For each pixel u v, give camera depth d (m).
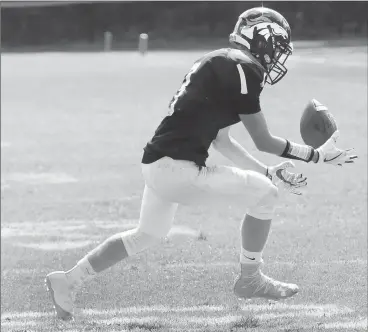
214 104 12.55
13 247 21.11
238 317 14.49
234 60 12.58
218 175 12.71
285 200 25.42
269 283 13.80
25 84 82.50
